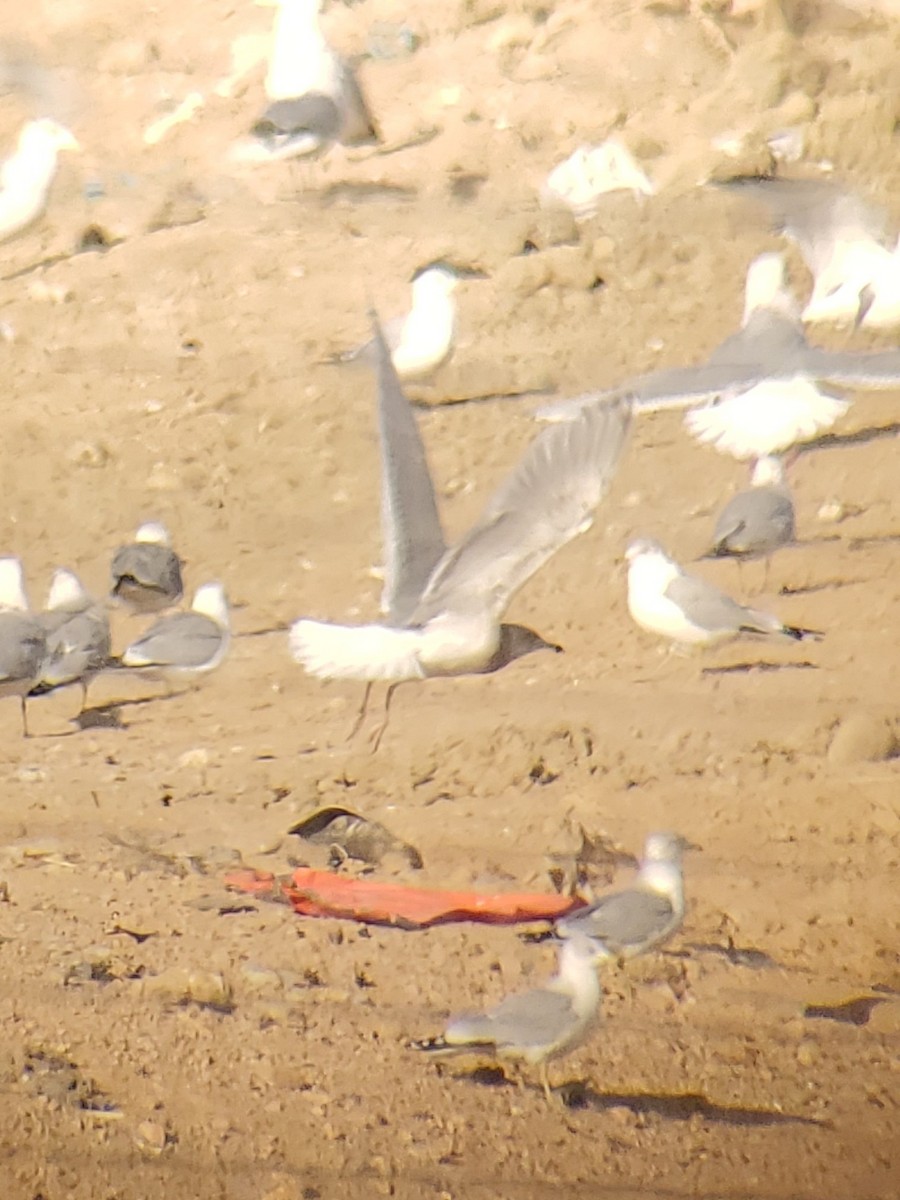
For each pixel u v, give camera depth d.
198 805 12.74
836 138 23.73
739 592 15.38
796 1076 9.94
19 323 21.19
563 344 20.14
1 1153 9.12
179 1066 9.77
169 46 26.67
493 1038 9.84
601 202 22.22
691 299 20.84
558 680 14.23
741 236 21.88
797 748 13.16
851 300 17.50
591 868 11.91
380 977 10.66
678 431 18.03
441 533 10.59
